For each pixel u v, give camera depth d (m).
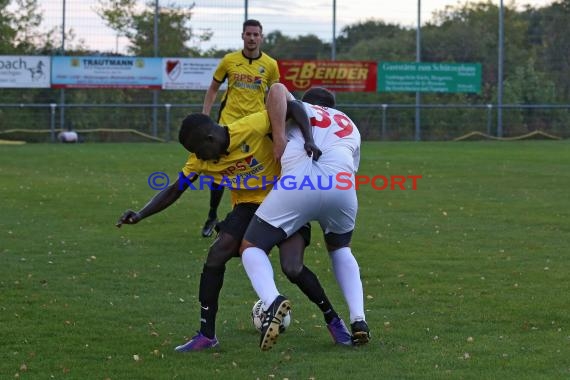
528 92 41.56
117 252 12.88
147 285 10.82
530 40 42.09
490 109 41.22
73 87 37.62
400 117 40.66
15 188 20.41
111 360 7.82
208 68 38.56
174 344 8.35
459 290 10.53
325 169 7.87
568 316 9.31
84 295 10.27
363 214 16.84
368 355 7.95
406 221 15.99
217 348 8.22
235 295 10.36
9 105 36.47
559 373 7.38
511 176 23.75
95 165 26.23
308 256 12.63
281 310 7.46
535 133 41.72
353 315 8.12
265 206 7.89
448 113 40.97
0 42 37.97
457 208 17.69
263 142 7.98
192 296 10.28
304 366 7.62
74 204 17.88
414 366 7.59
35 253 12.76
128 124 38.44
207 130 7.86
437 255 12.73
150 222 15.70
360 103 40.47
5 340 8.41
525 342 8.34
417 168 25.97
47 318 9.23
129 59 37.94
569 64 42.03
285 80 39.38
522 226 15.44
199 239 14.03
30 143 36.59
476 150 33.75
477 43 41.41
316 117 8.12
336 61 39.62
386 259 12.42
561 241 13.90
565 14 42.09
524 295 10.27
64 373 7.43
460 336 8.58
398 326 8.95
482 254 12.80
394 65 40.22
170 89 38.41
